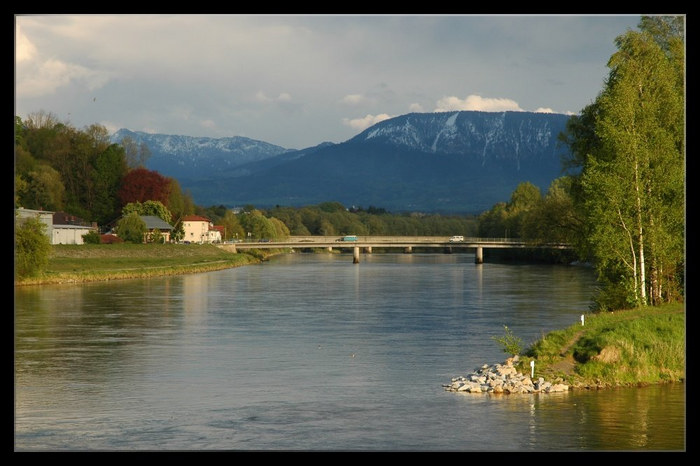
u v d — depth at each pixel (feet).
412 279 483.92
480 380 165.07
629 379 160.66
